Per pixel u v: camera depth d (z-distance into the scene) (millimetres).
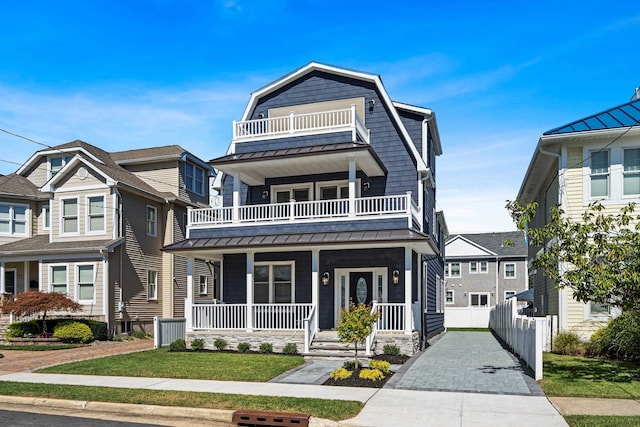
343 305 20125
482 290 47438
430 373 13320
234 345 18391
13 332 21828
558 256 12336
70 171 25281
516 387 11359
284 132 20547
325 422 8742
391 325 17641
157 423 9000
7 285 27484
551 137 17375
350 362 14148
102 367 14367
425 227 22234
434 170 26672
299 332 18062
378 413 9180
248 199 22703
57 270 24266
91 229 24781
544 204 22344
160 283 27719
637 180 16984
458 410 9312
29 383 12148
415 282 20125
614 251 11242
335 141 19844
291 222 19484
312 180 21812
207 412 9414
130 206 25609
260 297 21297
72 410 10117
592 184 17453
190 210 20844
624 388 10844
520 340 15812
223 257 21812
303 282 20750
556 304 18469
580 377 12148
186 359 15883
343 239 17641
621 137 17094
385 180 21078
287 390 11188
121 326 24312
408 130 22188
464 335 29562
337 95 21969
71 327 21500
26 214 27406
